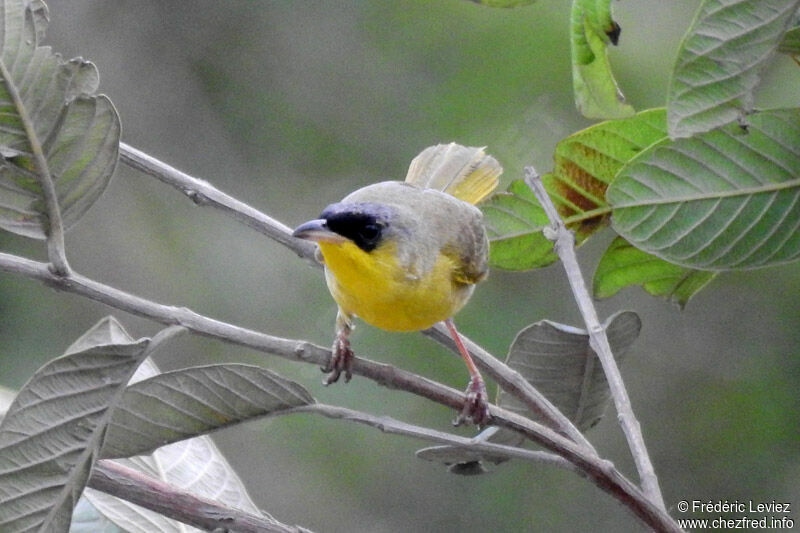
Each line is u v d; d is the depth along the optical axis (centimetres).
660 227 547
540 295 1209
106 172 429
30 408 404
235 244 1314
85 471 410
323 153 1348
